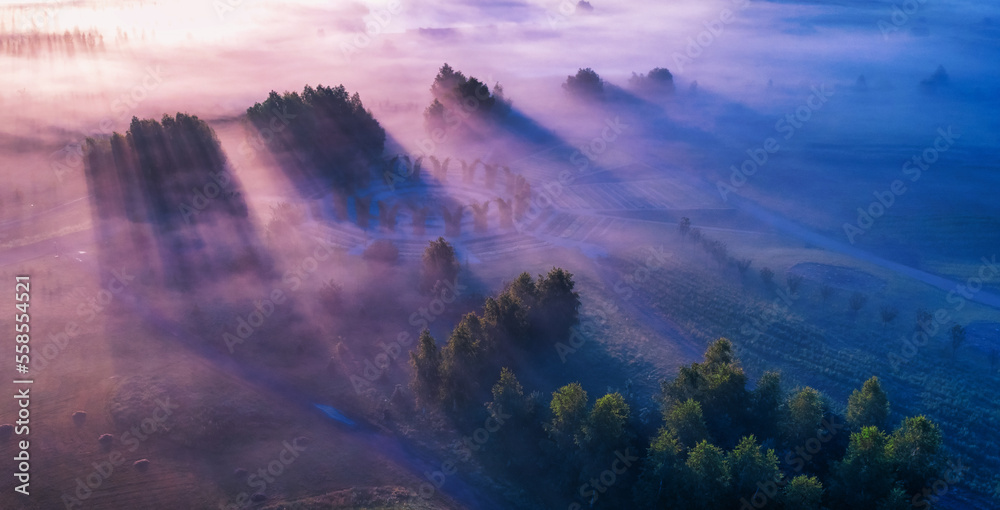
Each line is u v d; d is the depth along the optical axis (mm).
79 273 100500
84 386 76938
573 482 68125
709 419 70375
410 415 76750
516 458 71000
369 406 77750
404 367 84125
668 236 119750
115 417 72375
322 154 137750
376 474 68562
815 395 68125
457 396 75562
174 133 120250
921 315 89750
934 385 80125
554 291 86188
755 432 70750
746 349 88562
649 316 97250
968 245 115562
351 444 72188
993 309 95000
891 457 61500
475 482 68750
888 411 69562
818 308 95188
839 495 62406
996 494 66188
